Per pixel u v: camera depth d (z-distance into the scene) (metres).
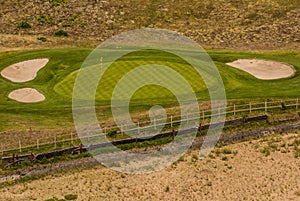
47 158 61.06
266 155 61.84
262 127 67.38
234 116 68.25
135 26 105.38
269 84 76.31
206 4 111.56
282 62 83.31
